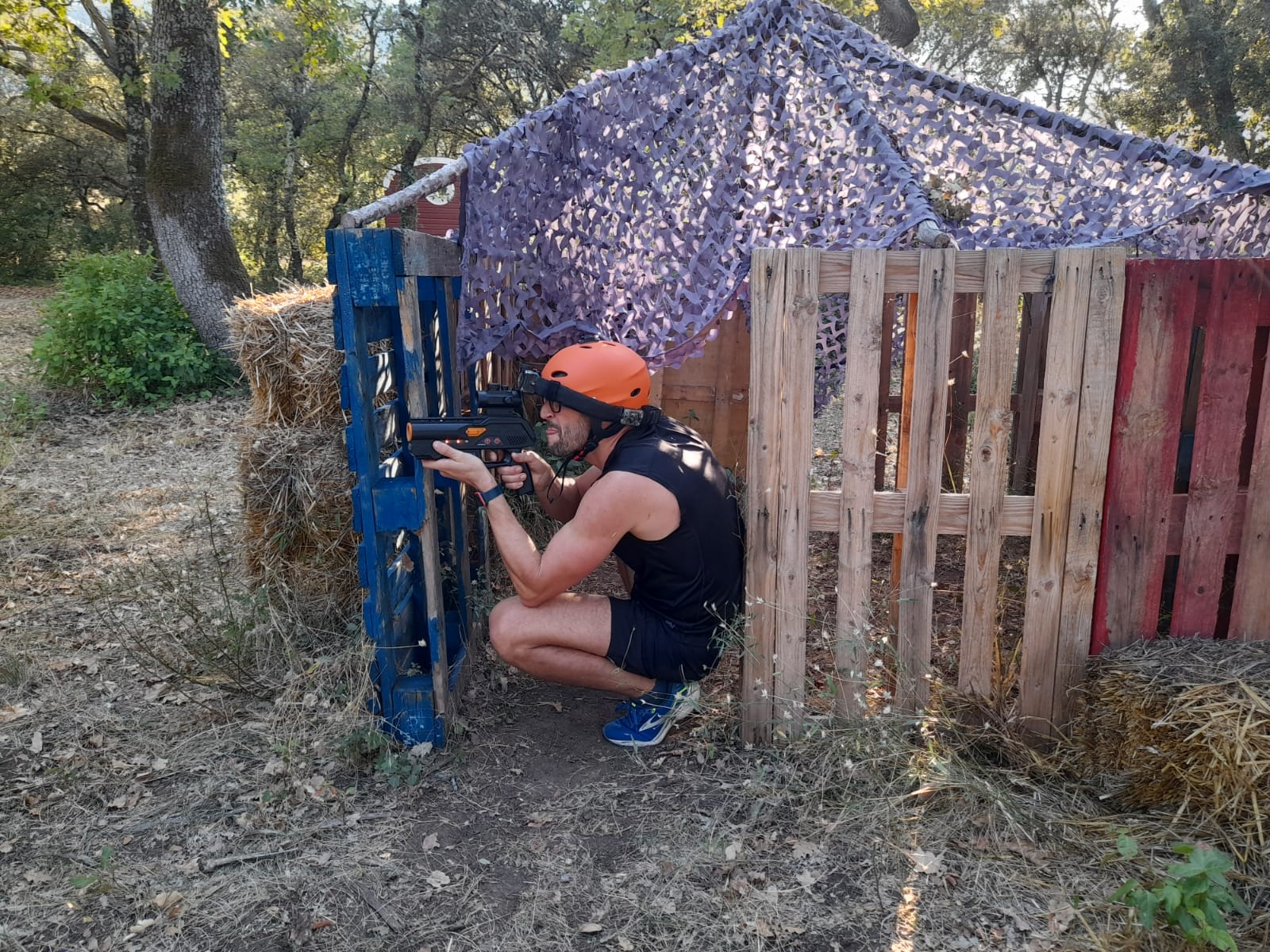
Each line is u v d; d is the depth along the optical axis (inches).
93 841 99.3
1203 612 107.8
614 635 111.2
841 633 111.7
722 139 136.5
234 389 357.4
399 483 109.3
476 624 140.3
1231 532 105.3
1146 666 100.0
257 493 147.5
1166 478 104.1
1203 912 73.5
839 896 89.5
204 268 359.9
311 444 144.6
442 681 113.4
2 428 293.4
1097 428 103.8
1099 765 104.5
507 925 86.5
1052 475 105.3
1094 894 88.1
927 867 92.7
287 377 145.3
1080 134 130.8
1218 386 101.3
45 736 120.3
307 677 129.0
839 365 193.2
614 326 135.6
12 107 1007.6
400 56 893.2
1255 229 137.7
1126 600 107.3
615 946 83.9
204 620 147.4
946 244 107.8
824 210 129.0
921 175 134.5
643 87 135.8
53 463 263.0
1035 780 106.7
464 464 104.7
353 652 128.4
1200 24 732.0
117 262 375.9
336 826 101.7
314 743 114.7
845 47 141.9
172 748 117.6
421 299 118.3
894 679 119.6
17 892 91.1
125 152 1087.6
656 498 104.0
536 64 841.5
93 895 90.6
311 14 468.4
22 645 145.3
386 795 107.3
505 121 980.6
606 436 109.0
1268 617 107.3
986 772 106.4
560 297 132.4
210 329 361.1
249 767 113.2
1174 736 94.0
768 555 110.0
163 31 350.9
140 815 104.0
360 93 1001.5
